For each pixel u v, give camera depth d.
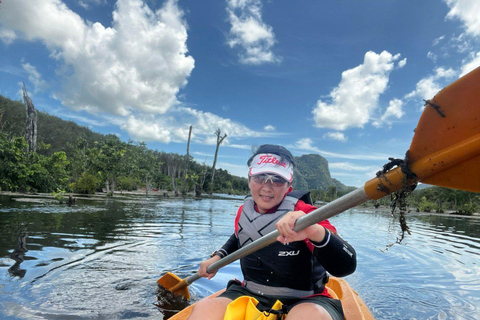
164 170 71.31
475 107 0.94
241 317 1.43
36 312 2.51
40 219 7.47
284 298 1.63
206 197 33.12
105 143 30.55
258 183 1.70
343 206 1.22
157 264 4.15
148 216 9.93
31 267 3.68
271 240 1.55
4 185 17.39
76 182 23.12
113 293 3.02
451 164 0.98
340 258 1.42
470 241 8.03
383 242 7.11
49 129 67.25
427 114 1.03
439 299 3.34
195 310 1.47
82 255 4.38
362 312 2.03
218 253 2.15
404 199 1.14
